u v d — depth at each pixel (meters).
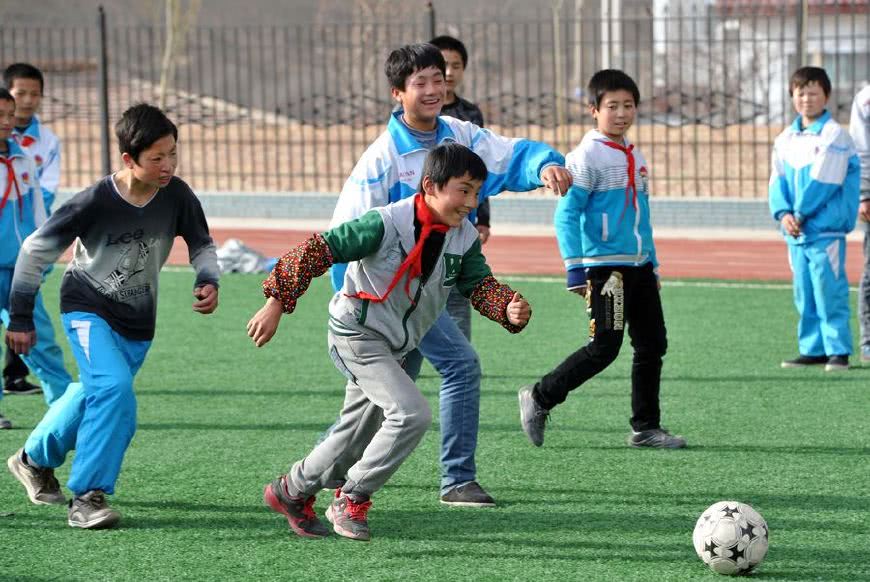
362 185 7.52
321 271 6.62
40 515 7.64
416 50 7.51
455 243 6.86
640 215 8.98
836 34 24.11
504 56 48.88
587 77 33.47
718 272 18.98
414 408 6.81
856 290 17.20
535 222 24.86
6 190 9.98
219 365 12.52
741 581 6.45
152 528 7.38
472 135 7.81
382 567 6.66
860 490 8.13
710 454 9.10
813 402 10.80
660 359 9.27
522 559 6.79
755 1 33.50
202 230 7.66
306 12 53.94
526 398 9.12
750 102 25.34
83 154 32.97
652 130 26.67
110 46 50.19
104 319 7.43
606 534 7.24
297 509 7.20
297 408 10.68
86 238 7.32
